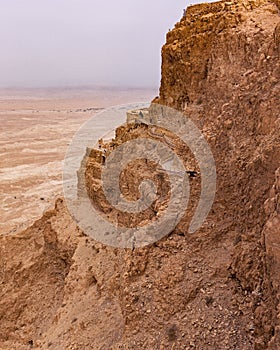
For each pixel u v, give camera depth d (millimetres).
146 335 8688
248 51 11430
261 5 13555
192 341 8055
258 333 7449
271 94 9305
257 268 8164
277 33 10062
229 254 9398
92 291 12648
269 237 6492
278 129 8500
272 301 6707
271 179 8328
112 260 13391
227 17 12953
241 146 9812
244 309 8141
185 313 8656
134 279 9906
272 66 9977
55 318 13023
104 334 10336
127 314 9266
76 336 10922
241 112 10219
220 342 7820
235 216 9820
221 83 12055
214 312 8398
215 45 13094
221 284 8875
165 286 9219
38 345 12305
